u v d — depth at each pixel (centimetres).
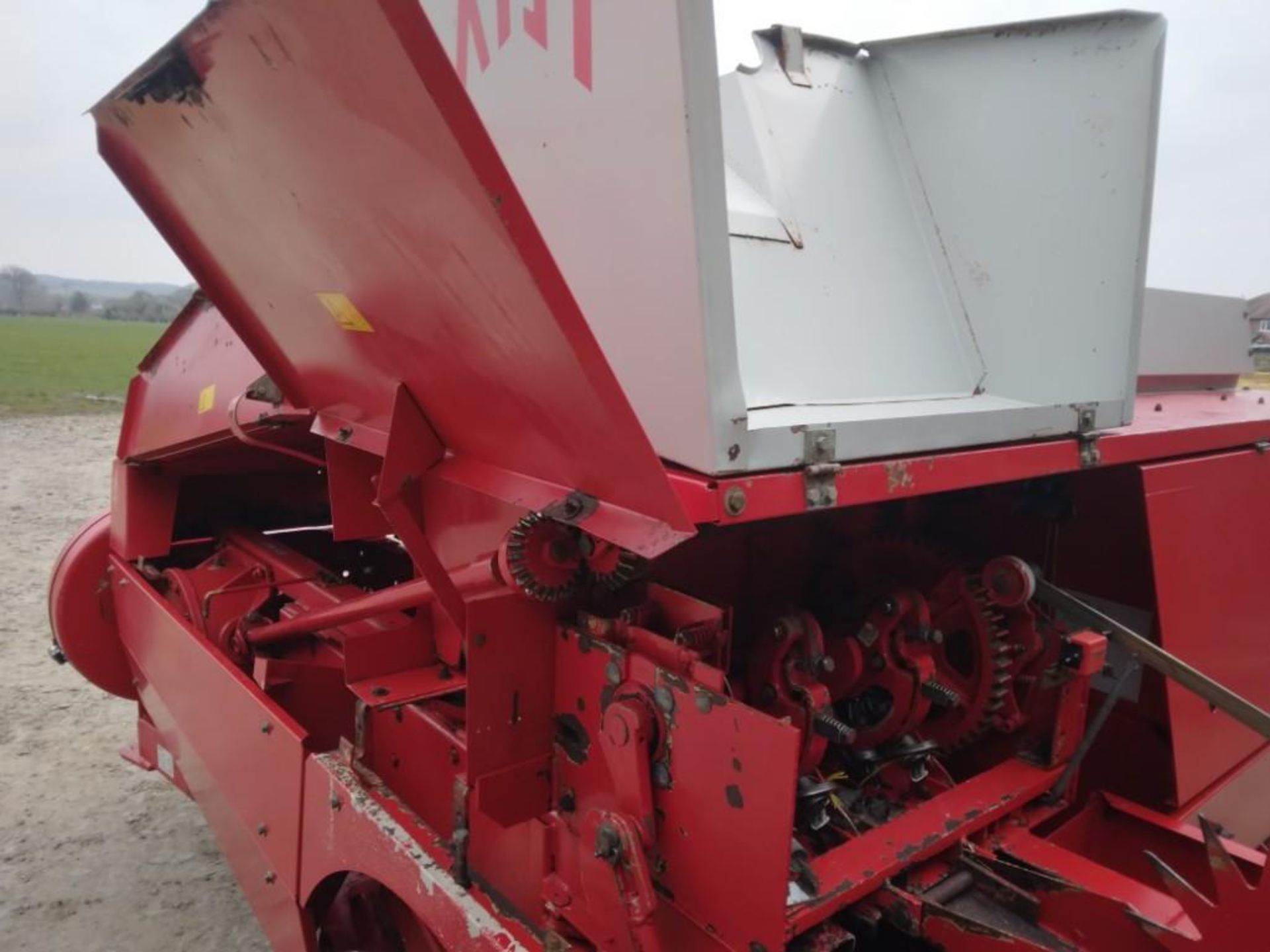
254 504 400
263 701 239
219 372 275
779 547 235
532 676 171
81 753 460
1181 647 233
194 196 183
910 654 208
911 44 234
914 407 188
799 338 190
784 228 199
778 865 127
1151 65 196
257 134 146
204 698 273
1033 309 216
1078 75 207
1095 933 177
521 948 156
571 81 147
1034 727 226
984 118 222
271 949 310
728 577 224
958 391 217
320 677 273
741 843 133
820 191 213
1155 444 224
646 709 149
